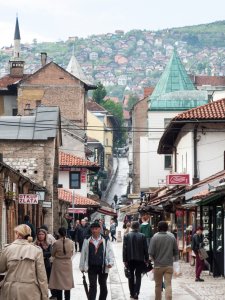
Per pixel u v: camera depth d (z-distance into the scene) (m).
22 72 153.38
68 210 100.44
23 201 56.00
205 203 49.62
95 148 186.75
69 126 135.00
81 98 144.00
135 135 170.25
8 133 78.81
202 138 76.19
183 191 69.81
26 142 78.62
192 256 59.75
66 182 116.56
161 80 151.75
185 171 81.06
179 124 77.94
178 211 70.81
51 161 78.62
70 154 121.94
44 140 78.56
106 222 161.25
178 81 150.25
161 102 135.25
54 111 80.94
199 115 74.94
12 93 146.88
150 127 134.75
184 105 134.00
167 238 34.19
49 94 143.88
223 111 75.50
